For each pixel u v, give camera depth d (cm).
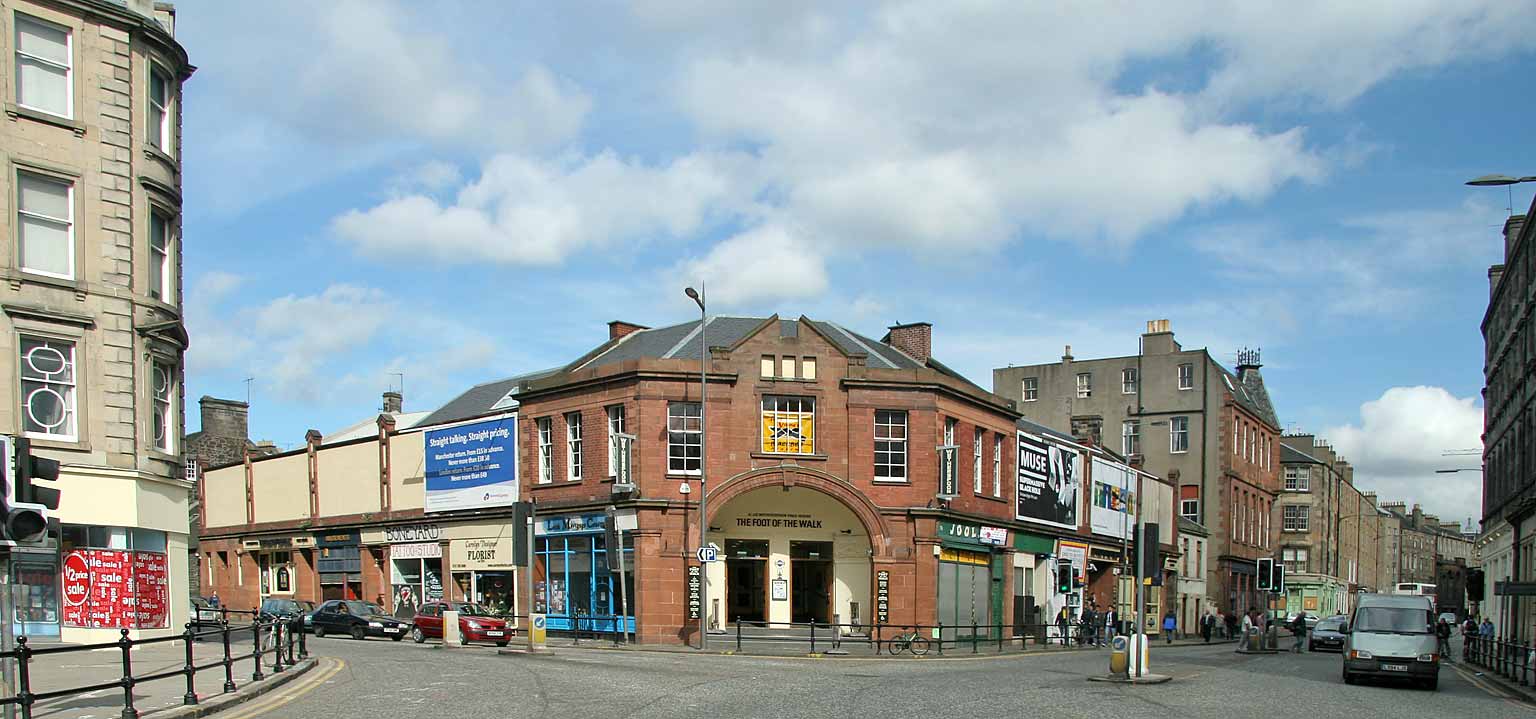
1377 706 1928
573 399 3709
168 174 2738
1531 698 2233
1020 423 4709
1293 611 8125
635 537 3469
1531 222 3725
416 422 5441
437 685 1814
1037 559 4497
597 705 1558
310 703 1548
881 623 3491
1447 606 12800
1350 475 9688
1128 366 6700
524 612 3778
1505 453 4666
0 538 1148
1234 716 1647
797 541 3747
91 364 2498
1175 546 5853
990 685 2034
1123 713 1625
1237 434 6625
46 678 1777
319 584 4716
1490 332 5153
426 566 4188
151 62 2686
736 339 3819
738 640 3116
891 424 3731
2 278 2366
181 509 2772
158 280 2734
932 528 3662
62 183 2491
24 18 2438
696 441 3566
